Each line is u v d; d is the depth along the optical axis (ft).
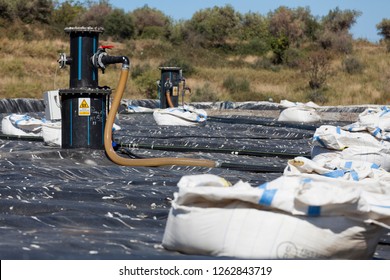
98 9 216.54
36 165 37.70
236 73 172.96
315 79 161.79
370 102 150.30
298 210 17.80
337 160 33.76
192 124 69.46
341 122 83.30
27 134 53.26
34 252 18.62
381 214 17.99
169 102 82.12
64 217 24.04
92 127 42.09
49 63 150.61
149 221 24.79
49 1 199.62
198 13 235.40
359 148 38.86
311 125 74.28
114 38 211.61
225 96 146.82
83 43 42.47
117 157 40.14
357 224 18.02
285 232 17.72
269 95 152.05
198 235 18.24
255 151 47.24
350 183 21.53
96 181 32.94
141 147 48.16
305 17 238.89
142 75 142.92
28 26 185.78
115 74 146.00
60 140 47.47
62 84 139.64
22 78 137.90
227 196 17.95
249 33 236.02
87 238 20.88
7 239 20.39
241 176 36.06
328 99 152.05
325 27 236.84
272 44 199.93
